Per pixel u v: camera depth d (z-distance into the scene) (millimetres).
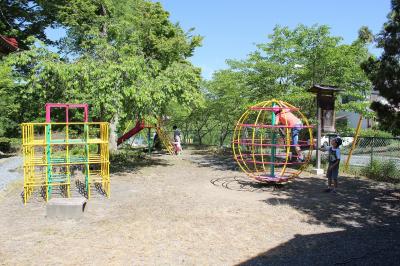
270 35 14758
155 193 9508
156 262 5105
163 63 17938
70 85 11047
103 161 8984
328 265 5055
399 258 5289
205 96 21578
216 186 10602
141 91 11234
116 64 11039
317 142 12914
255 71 15453
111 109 10836
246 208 8047
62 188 9930
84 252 5434
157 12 18234
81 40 13758
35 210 7680
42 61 11016
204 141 27016
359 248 5691
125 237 6082
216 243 5871
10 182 10234
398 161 14266
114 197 8969
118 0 17938
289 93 14242
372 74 9672
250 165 15172
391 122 9281
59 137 16812
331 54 13617
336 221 7164
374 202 8711
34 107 13016
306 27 14367
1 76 13094
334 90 12711
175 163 15828
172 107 21531
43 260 5145
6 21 20844
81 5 15773
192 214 7492
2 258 5199
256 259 5250
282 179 10484
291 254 5441
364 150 16812
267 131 15648
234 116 19766
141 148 23000
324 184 11000
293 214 7609
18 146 18469
